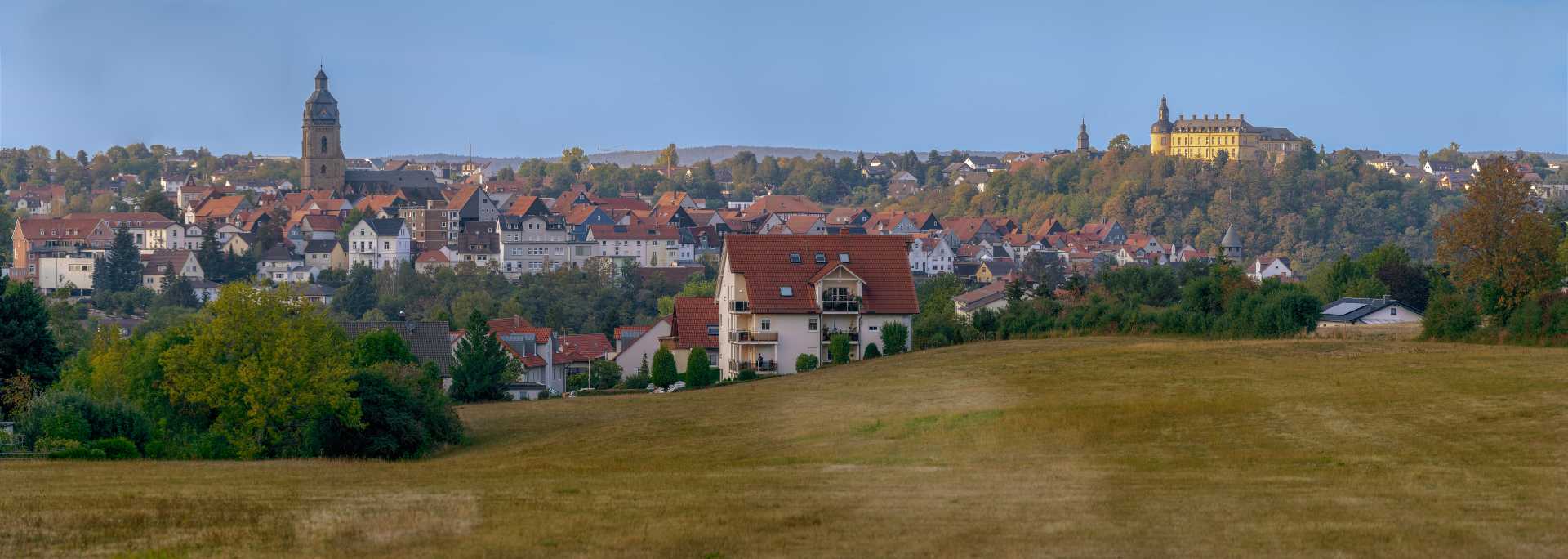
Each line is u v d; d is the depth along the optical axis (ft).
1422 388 175.94
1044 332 337.72
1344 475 123.65
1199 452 139.44
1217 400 176.04
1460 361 207.41
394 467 160.45
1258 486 119.44
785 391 235.20
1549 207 486.38
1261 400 172.14
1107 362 236.22
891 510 112.78
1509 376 183.52
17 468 154.92
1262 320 297.94
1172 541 99.66
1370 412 158.10
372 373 206.49
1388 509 107.96
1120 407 171.83
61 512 118.21
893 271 330.34
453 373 298.35
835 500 118.11
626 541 103.19
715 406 222.48
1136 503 113.39
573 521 111.45
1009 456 141.90
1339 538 99.09
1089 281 509.35
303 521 113.19
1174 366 224.33
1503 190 326.85
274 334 207.21
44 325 278.87
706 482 131.44
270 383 195.11
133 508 120.47
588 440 191.52
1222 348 251.60
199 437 208.13
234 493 130.00
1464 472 122.93
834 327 322.75
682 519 111.04
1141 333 323.37
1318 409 162.40
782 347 319.68
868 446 156.35
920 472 134.00
